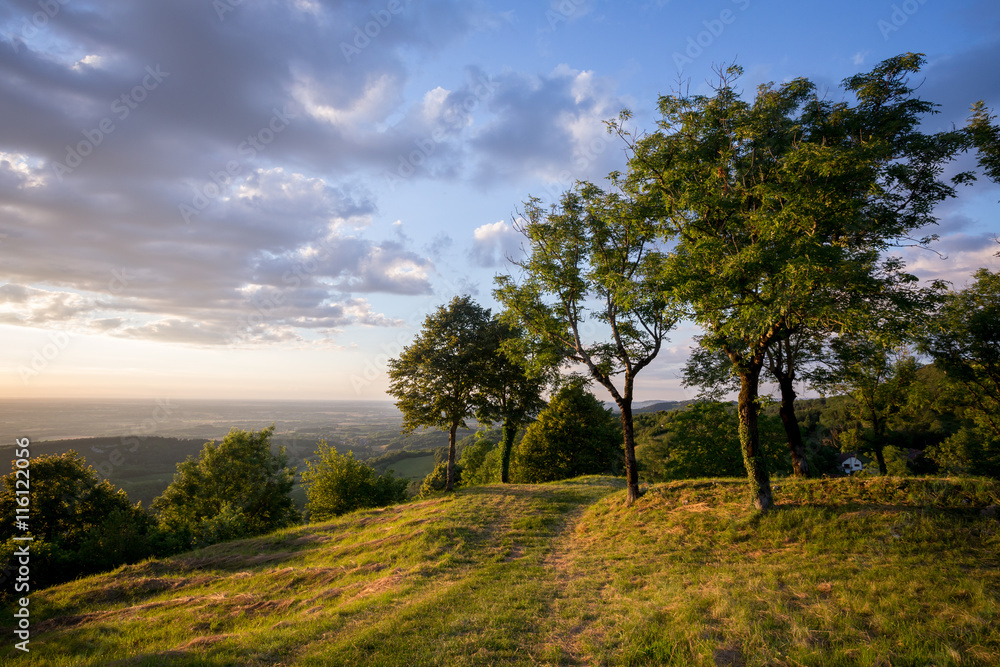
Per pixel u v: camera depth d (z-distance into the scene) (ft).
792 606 25.49
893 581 26.94
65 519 97.40
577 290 60.59
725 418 108.27
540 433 136.56
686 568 36.22
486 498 81.20
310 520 115.75
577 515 65.41
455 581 39.27
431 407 101.40
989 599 23.17
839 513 40.24
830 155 33.63
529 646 23.95
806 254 33.55
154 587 51.01
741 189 42.83
